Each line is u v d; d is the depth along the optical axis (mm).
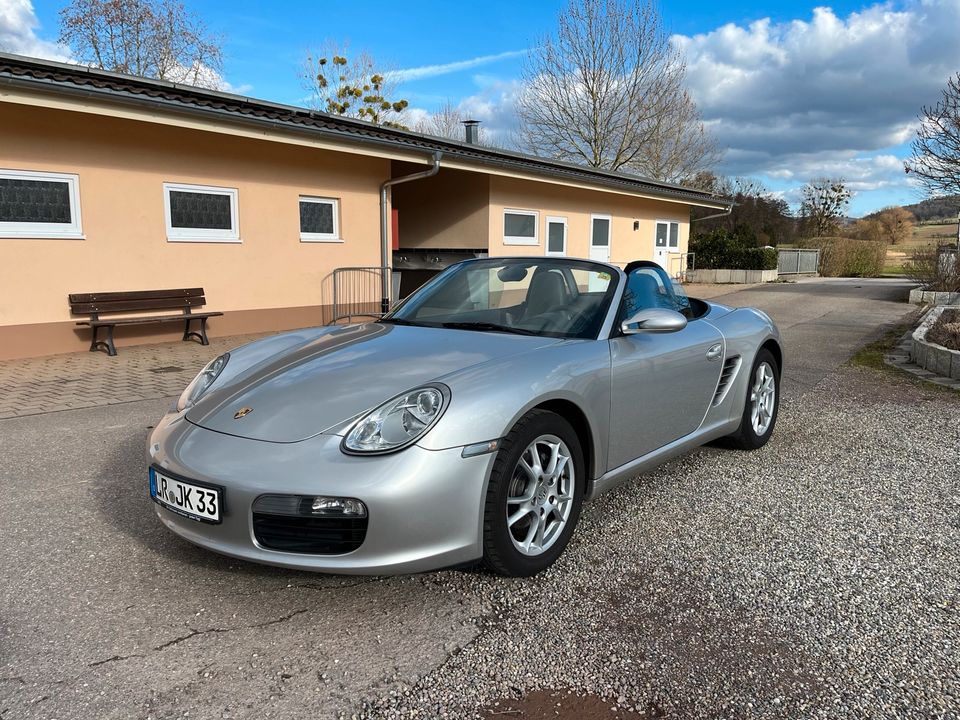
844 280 26344
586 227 17328
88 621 2406
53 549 2963
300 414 2533
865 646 2266
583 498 2994
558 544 2820
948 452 4375
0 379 6785
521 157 14898
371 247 11945
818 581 2701
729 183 45094
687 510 3418
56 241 8148
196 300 9469
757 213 44781
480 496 2439
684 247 22516
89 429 4918
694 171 31469
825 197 43844
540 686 2064
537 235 15641
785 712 1947
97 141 8359
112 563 2838
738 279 24500
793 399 5906
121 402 5809
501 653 2229
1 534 3113
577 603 2541
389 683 2076
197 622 2408
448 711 1954
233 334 10109
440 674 2121
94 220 8445
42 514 3350
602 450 3047
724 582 2693
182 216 9352
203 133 9398
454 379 2572
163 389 6355
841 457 4273
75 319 8430
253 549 2357
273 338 3646
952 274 15781
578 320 3287
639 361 3213
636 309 3465
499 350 2908
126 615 2447
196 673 2119
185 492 2457
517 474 2658
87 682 2068
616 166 28422
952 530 3184
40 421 5145
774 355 4656
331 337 3434
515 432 2568
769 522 3271
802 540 3072
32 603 2521
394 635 2330
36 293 8047
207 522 2408
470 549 2453
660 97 27484
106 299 8547
